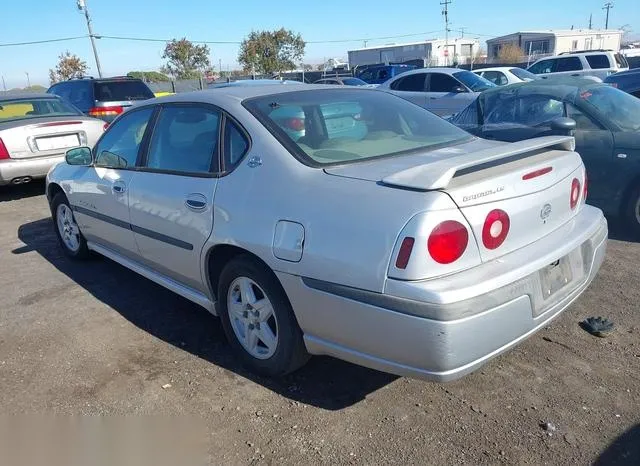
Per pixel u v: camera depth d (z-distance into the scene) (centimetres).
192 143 357
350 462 260
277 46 4266
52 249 593
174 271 378
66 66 4425
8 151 776
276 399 309
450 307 233
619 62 1883
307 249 271
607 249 519
